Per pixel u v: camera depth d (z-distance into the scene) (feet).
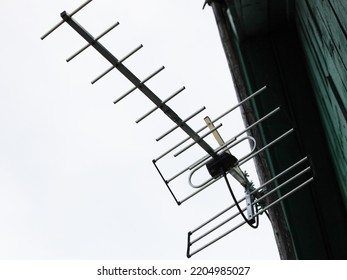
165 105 14.99
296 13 19.22
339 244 18.63
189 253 15.31
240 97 19.93
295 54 20.62
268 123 19.81
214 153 15.23
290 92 20.18
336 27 13.62
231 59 20.40
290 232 18.76
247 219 14.52
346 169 16.65
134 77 14.34
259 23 20.30
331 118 17.29
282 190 19.12
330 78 15.98
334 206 18.95
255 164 19.26
